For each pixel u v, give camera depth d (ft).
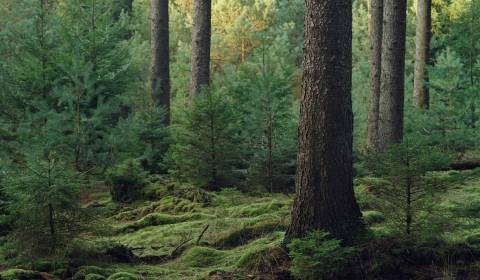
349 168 23.82
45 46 42.29
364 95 86.84
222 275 22.40
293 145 39.86
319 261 20.76
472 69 56.59
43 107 39.19
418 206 22.25
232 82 48.08
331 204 23.27
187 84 84.84
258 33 99.25
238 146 40.04
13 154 39.52
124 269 23.07
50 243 22.26
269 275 22.04
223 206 34.91
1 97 42.09
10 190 21.89
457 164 45.24
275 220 28.48
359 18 116.67
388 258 22.04
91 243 24.32
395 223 22.80
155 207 35.76
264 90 39.24
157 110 45.37
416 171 21.88
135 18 88.69
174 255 26.40
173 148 40.60
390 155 22.80
